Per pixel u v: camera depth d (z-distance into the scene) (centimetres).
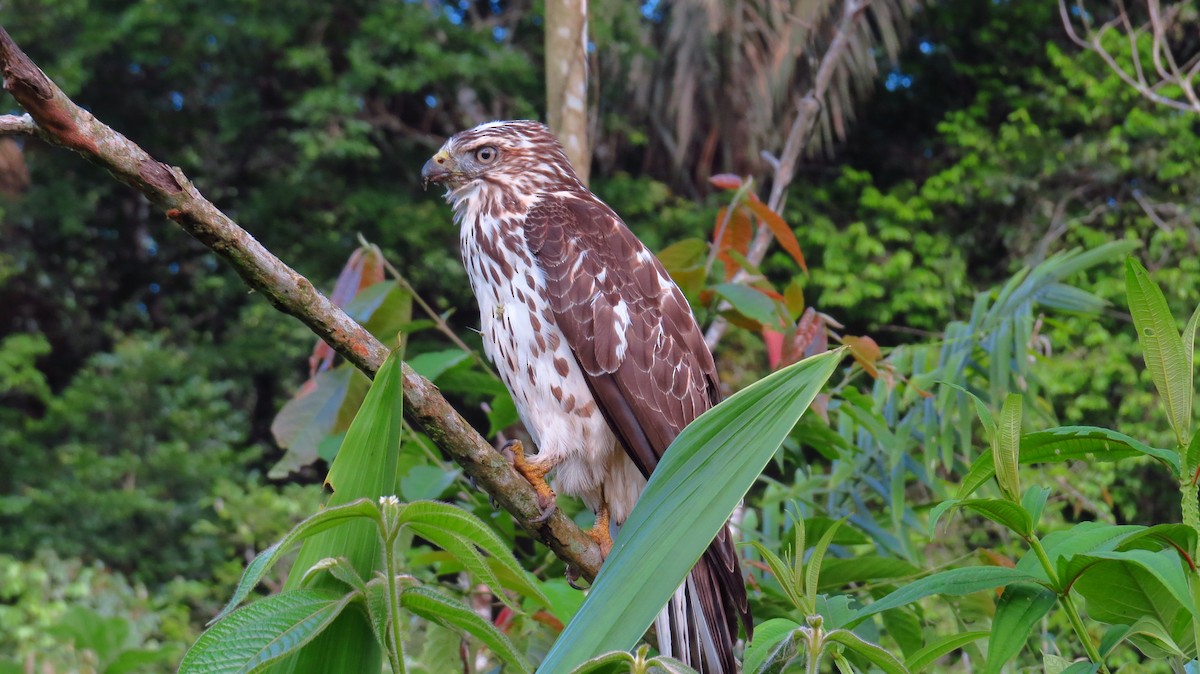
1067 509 858
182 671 142
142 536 1362
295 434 347
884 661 155
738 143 1409
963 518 562
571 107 445
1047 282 360
